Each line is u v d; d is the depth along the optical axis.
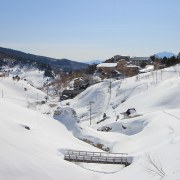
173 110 101.12
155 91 133.25
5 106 81.00
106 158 59.34
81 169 53.66
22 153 47.97
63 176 46.59
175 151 49.56
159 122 87.31
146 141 77.19
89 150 68.81
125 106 131.62
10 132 57.97
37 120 80.88
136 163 54.69
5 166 41.19
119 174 52.69
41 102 186.00
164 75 169.88
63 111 93.56
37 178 42.44
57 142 66.12
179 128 79.12
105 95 171.38
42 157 51.16
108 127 100.44
